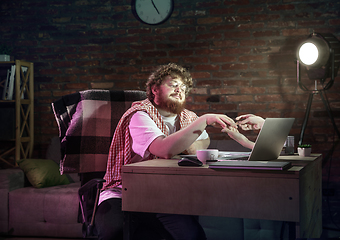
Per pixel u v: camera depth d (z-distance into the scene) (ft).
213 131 9.70
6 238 7.93
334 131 9.17
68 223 7.61
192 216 4.66
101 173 6.12
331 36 8.55
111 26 10.26
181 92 5.49
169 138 4.63
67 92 10.44
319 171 5.16
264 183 3.57
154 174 3.96
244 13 9.58
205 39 9.78
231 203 3.68
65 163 5.81
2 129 9.64
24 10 10.62
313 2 9.23
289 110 9.39
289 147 5.50
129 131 5.29
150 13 10.02
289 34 9.36
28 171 8.46
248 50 9.57
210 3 9.74
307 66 8.39
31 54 10.59
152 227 4.68
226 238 6.68
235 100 9.64
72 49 10.44
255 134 9.45
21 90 9.84
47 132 10.44
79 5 10.41
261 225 6.61
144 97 6.63
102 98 6.23
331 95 9.16
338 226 8.62
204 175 3.78
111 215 4.59
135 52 10.14
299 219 3.45
